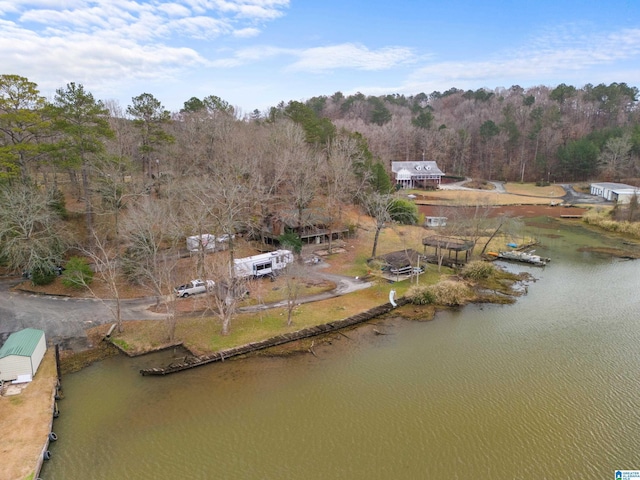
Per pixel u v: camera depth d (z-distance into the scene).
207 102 82.38
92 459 23.55
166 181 59.81
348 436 25.62
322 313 41.41
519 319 41.94
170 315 35.72
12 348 29.67
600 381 31.28
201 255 45.19
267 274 49.97
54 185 52.91
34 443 23.73
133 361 33.06
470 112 184.38
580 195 109.44
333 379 31.61
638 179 116.56
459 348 36.25
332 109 177.50
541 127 138.62
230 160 62.25
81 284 43.75
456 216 71.56
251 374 32.06
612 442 25.12
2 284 46.12
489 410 28.00
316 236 63.94
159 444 24.81
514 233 72.62
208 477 22.48
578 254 64.62
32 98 46.47
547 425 26.61
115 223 49.62
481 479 22.41
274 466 23.28
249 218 60.41
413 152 146.00
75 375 31.22
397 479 22.39
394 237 69.19
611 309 44.22
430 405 28.55
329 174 73.69
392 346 36.59
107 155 49.84
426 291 45.56
